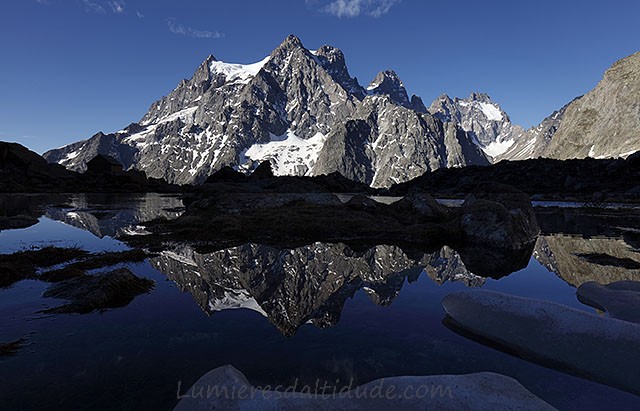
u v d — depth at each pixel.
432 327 5.13
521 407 3.26
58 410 3.04
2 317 5.24
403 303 6.31
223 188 25.83
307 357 4.11
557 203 45.19
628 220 23.23
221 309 5.86
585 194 58.84
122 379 3.56
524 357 4.29
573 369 4.05
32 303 5.90
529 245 13.01
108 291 6.26
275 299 6.52
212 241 12.79
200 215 18.47
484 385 3.55
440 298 6.62
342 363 3.98
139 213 22.77
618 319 5.28
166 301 6.23
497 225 12.84
